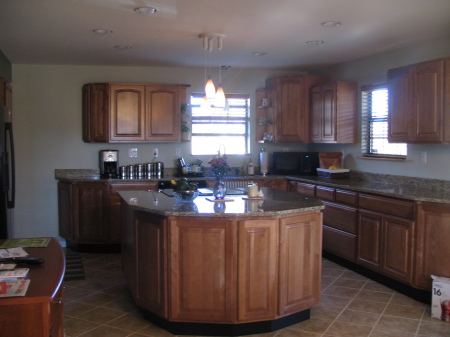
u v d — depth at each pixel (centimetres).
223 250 296
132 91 556
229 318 299
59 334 190
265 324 308
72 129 573
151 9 327
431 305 344
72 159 575
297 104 586
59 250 221
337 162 554
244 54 499
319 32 396
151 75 590
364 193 425
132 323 326
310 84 584
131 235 348
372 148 520
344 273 445
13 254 207
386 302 364
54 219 575
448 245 341
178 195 348
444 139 371
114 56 509
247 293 299
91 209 530
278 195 378
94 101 553
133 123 559
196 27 378
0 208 370
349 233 451
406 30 389
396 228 381
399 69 415
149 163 591
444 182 413
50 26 375
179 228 297
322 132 557
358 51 482
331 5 317
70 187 533
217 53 493
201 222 296
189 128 595
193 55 505
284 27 378
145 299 324
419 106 392
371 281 419
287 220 305
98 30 388
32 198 567
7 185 382
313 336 301
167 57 517
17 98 555
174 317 302
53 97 566
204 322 302
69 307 357
